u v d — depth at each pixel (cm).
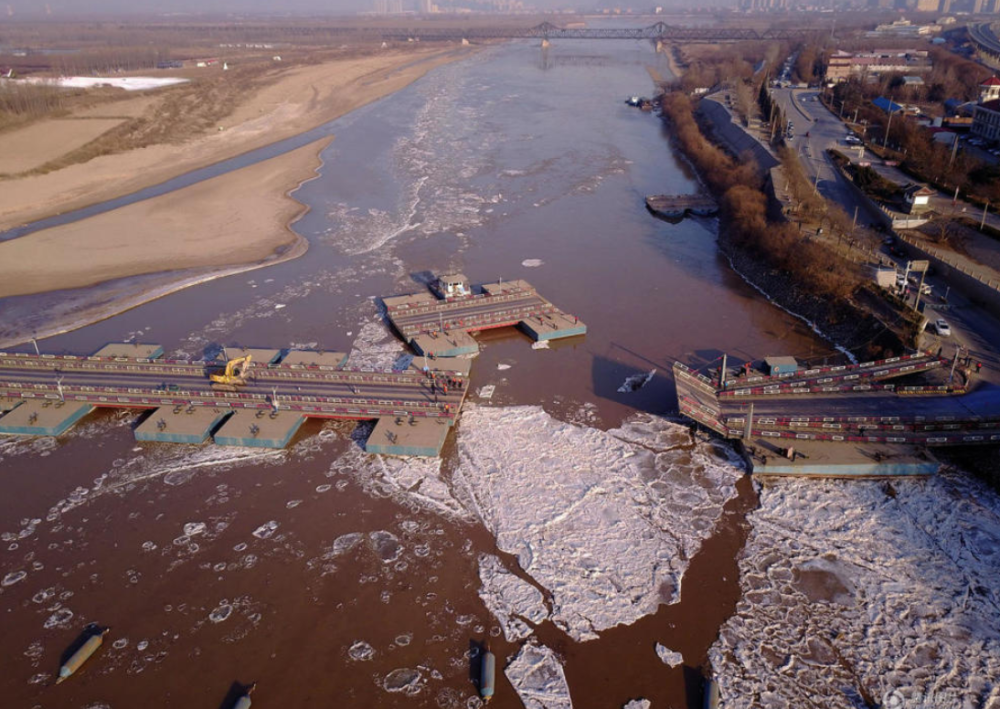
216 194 14575
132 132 18975
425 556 5806
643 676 4828
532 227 13212
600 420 7519
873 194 12212
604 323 9638
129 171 16388
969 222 10962
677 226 13400
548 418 7550
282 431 7156
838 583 5516
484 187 15450
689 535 6000
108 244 12069
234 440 7088
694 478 6650
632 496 6431
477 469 6788
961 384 7406
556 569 5678
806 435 6931
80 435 7338
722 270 11419
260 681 4778
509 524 6131
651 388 8094
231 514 6247
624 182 15988
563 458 6925
